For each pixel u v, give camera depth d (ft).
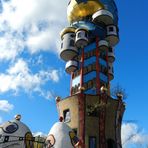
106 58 163.43
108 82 156.87
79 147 106.73
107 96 142.41
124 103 148.46
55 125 109.40
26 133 101.55
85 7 168.76
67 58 167.53
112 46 171.22
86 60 159.53
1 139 98.48
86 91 150.20
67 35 165.68
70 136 105.70
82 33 158.20
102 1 169.27
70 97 144.66
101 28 165.27
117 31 169.07
